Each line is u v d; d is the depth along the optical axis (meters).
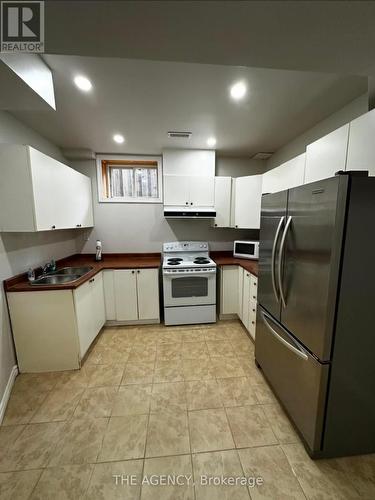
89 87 1.59
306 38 0.96
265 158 3.33
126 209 3.33
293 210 1.45
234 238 3.53
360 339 1.23
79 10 0.81
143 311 2.96
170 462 1.32
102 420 1.60
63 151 2.93
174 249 3.36
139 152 3.10
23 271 2.15
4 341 1.88
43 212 1.93
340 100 1.77
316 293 1.25
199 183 2.98
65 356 2.11
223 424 1.56
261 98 1.74
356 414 1.31
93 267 2.76
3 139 1.89
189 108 1.89
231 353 2.38
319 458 1.34
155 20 0.86
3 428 1.54
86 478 1.24
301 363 1.40
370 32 0.92
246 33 0.93
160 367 2.16
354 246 1.14
